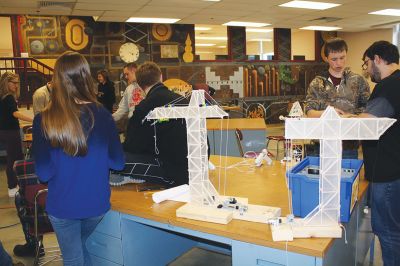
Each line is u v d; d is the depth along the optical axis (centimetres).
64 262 163
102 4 637
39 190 222
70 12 707
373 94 174
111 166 168
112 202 182
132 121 206
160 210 169
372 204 191
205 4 665
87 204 155
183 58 962
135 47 901
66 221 155
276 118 1117
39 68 805
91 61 859
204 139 164
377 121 125
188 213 156
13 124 426
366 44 1152
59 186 153
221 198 169
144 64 213
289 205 165
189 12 741
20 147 437
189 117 161
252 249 136
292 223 137
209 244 268
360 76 238
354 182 148
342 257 149
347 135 127
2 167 640
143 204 178
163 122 196
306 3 686
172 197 183
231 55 1036
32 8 654
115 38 877
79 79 152
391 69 183
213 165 239
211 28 1123
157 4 652
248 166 245
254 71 1069
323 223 134
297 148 242
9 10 671
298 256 126
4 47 952
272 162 251
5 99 416
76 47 841
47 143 150
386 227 188
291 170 155
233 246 142
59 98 148
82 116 150
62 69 150
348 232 154
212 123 477
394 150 177
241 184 201
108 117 161
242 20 872
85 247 179
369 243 226
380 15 838
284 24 961
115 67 882
